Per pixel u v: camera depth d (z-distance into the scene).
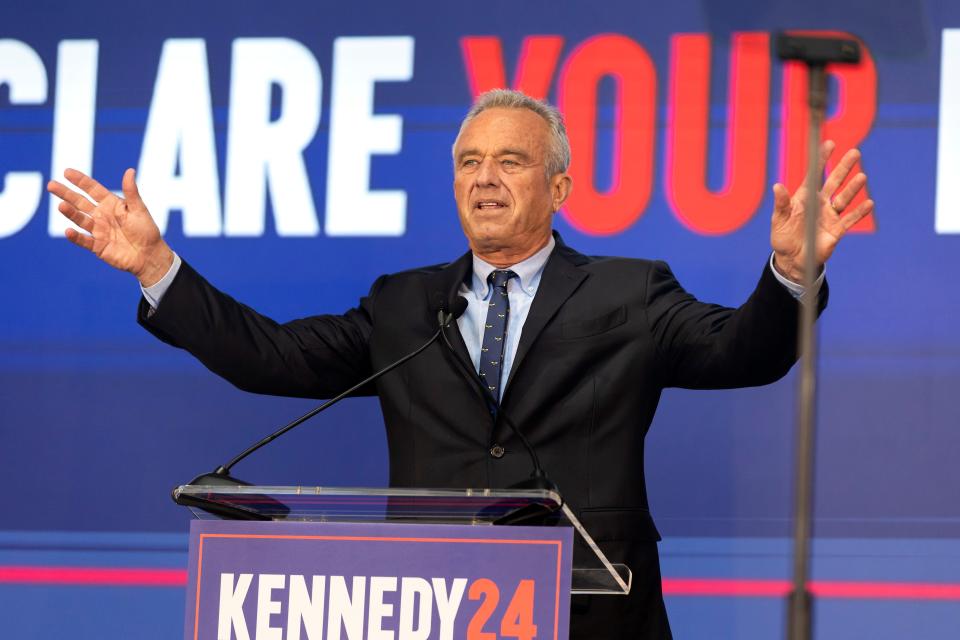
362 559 6.41
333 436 14.21
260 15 14.84
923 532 13.15
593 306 9.01
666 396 13.71
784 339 8.31
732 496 13.51
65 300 14.71
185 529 14.22
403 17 14.64
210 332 8.79
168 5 14.97
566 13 14.40
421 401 8.86
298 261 14.44
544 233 9.46
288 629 6.39
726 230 13.86
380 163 14.49
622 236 13.98
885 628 13.01
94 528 14.26
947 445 13.25
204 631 6.41
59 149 14.87
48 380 14.58
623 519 8.46
